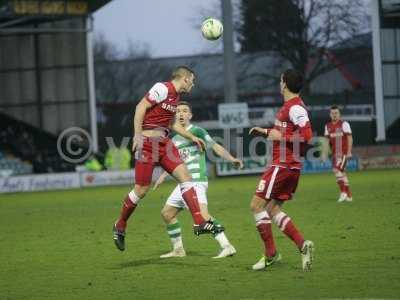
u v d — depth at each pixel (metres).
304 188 55.22
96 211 44.59
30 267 23.77
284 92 21.12
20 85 98.69
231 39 73.56
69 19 90.75
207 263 23.09
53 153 93.00
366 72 116.50
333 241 26.38
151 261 24.00
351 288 18.47
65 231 34.00
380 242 25.67
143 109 22.67
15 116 99.06
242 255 24.30
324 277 19.98
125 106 116.06
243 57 117.44
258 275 20.72
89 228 34.81
